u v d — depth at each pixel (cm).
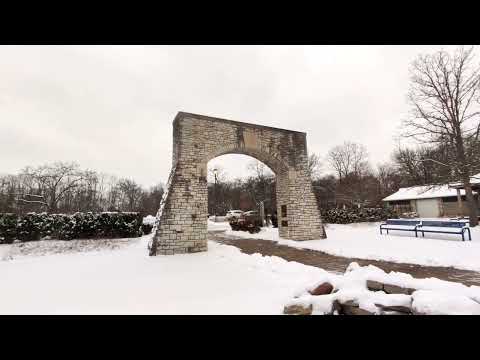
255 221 1759
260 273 570
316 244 1017
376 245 921
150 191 5562
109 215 1296
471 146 1207
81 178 2880
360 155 3769
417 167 2545
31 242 1107
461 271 565
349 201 2748
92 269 643
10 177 3095
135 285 491
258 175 3159
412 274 554
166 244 872
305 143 1278
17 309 372
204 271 602
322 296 326
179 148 962
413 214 2473
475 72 1266
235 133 1090
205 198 966
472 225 1228
